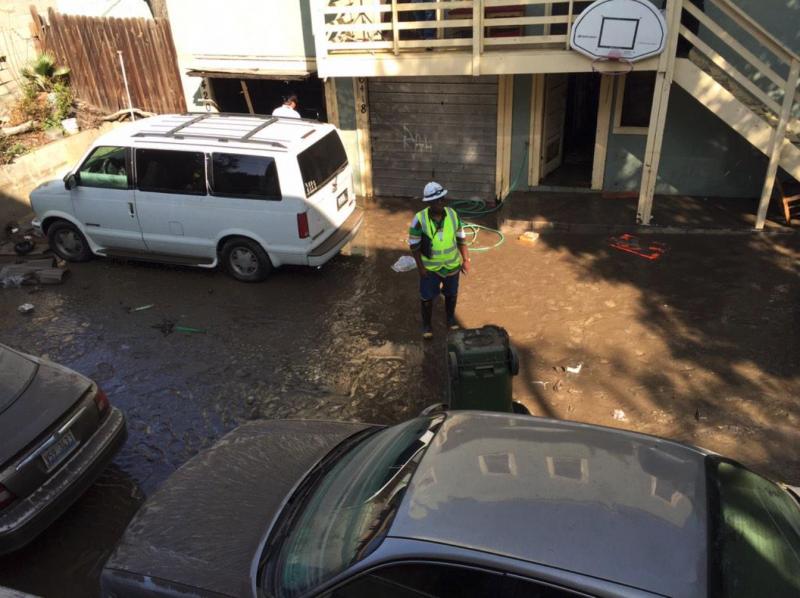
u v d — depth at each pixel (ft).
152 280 29.58
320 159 27.37
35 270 29.78
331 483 11.97
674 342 22.68
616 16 26.43
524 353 22.75
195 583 11.12
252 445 14.56
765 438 18.13
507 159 34.71
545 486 9.86
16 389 16.38
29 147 39.47
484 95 33.73
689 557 8.57
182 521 12.49
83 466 16.51
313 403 21.07
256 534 11.88
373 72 30.48
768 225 29.55
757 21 28.94
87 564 15.92
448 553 8.91
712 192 32.71
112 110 42.47
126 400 21.67
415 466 10.81
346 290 27.96
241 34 36.04
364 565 9.32
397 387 21.61
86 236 29.99
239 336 24.98
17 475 15.07
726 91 26.91
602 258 28.71
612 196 33.58
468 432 11.58
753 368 21.04
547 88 33.12
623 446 10.93
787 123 26.55
